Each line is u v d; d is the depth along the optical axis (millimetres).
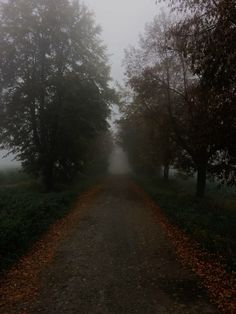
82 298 6500
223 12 7840
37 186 24828
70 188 25172
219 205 17531
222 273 7426
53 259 8820
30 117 23328
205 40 8812
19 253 8883
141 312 5910
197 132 14477
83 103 22703
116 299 6441
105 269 8062
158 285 7074
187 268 8047
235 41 8008
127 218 14273
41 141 23656
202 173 19703
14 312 5965
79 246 10016
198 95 14398
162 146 23578
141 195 22812
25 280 7391
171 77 19406
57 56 23141
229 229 11250
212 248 9023
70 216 14531
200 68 9016
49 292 6781
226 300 6215
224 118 11117
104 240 10688
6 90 22984
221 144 12609
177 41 13586
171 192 23453
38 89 21922
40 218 12570
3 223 10250
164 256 9016
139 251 9508
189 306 6086
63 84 22016
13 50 21750
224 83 9070
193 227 11367
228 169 13258
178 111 19609
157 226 12734
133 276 7602
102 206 17484
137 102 23219
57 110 22484
